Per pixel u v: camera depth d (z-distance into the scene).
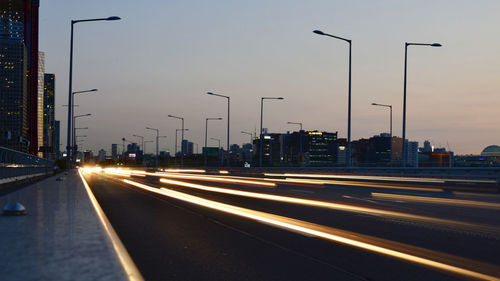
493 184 28.61
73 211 10.39
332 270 6.25
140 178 45.38
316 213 13.10
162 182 35.66
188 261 6.77
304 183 32.66
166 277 5.80
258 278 5.80
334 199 18.20
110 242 6.43
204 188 26.56
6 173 28.95
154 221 11.31
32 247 6.03
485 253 7.40
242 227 10.27
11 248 5.96
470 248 7.82
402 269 6.32
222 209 14.27
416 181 32.66
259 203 16.44
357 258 7.02
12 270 4.80
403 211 13.66
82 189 20.00
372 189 25.27
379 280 5.75
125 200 17.83
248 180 37.75
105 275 4.67
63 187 21.89
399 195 20.41
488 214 12.91
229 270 6.21
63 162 96.88
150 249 7.69
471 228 10.16
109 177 48.81
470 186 27.00
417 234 9.30
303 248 7.82
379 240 8.61
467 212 13.42
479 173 31.80
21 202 12.84
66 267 4.97
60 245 6.18
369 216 12.41
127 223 10.94
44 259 5.33
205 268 6.32
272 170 67.81
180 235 9.16
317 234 9.30
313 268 6.36
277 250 7.64
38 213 9.97
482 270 6.27
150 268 6.30
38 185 24.03
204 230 9.83
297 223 10.98
